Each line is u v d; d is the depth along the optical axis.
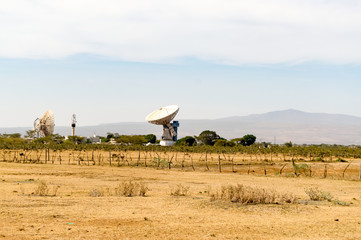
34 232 12.66
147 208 18.00
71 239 11.93
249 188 20.81
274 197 20.56
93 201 19.78
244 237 12.91
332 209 18.91
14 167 44.12
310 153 74.81
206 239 12.48
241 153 91.75
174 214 16.62
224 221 15.39
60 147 94.62
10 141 123.06
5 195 21.50
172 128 141.88
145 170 45.97
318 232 13.86
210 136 166.38
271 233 13.59
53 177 35.03
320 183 35.50
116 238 12.27
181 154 85.94
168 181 34.75
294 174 43.78
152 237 12.55
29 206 17.66
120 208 17.91
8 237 11.85
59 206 17.98
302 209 18.30
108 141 189.88
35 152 81.62
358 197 26.20
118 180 34.41
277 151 87.06
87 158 66.56
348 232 13.94
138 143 159.25
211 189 28.80
